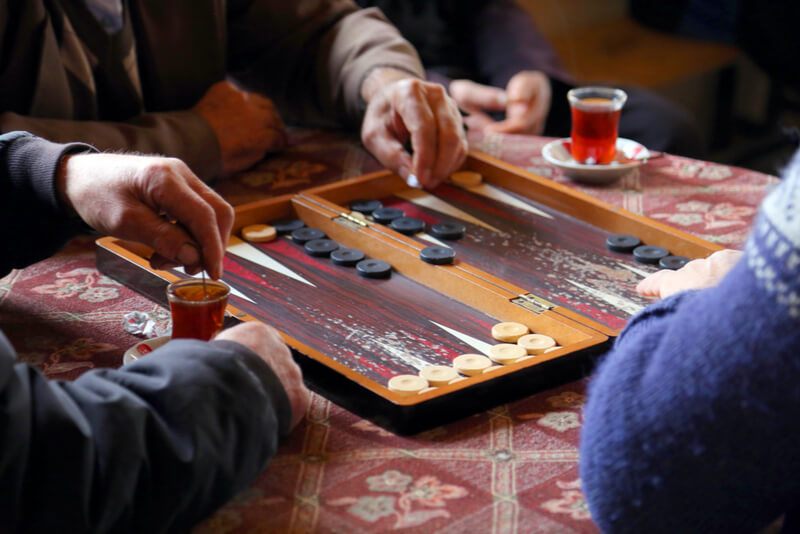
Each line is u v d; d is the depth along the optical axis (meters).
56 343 1.30
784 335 0.71
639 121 3.28
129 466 0.81
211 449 0.86
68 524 0.78
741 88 5.09
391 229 1.70
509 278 1.53
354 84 2.19
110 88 2.00
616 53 4.31
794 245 0.70
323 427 1.10
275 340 1.07
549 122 3.30
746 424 0.75
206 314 1.15
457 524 0.91
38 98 1.79
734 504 0.80
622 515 0.82
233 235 1.71
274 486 0.98
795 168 0.72
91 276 1.55
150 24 2.07
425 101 1.92
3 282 1.52
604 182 1.96
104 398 0.84
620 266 1.58
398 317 1.41
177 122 1.93
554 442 1.07
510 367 1.16
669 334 0.80
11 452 0.77
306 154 2.16
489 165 1.97
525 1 3.90
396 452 1.04
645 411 0.79
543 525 0.91
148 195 1.22
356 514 0.93
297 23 2.35
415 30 3.38
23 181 1.33
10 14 1.76
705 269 1.16
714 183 1.97
